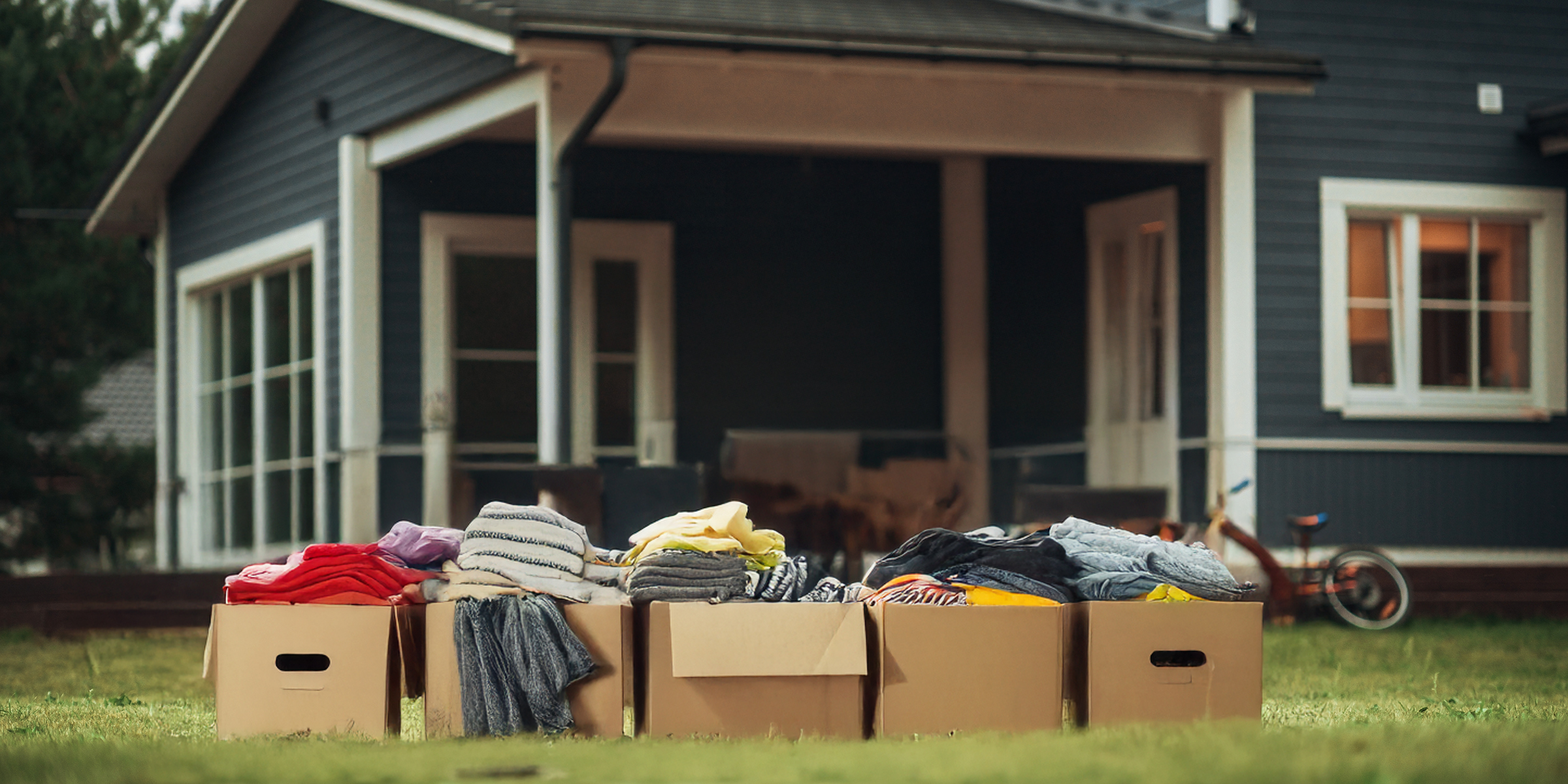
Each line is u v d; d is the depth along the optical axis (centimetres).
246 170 1761
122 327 2689
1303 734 588
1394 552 1536
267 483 1748
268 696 670
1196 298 1528
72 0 2909
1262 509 1498
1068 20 1519
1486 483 1568
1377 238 1577
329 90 1606
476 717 648
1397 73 1569
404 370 1583
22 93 2583
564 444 1281
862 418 1770
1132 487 1461
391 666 677
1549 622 1458
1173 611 685
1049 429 1694
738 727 656
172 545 1944
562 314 1282
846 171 1780
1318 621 1416
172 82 1766
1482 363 1593
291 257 1684
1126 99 1457
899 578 706
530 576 675
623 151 1714
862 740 658
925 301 1797
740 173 1748
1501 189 1588
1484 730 598
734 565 693
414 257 1593
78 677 1054
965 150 1417
